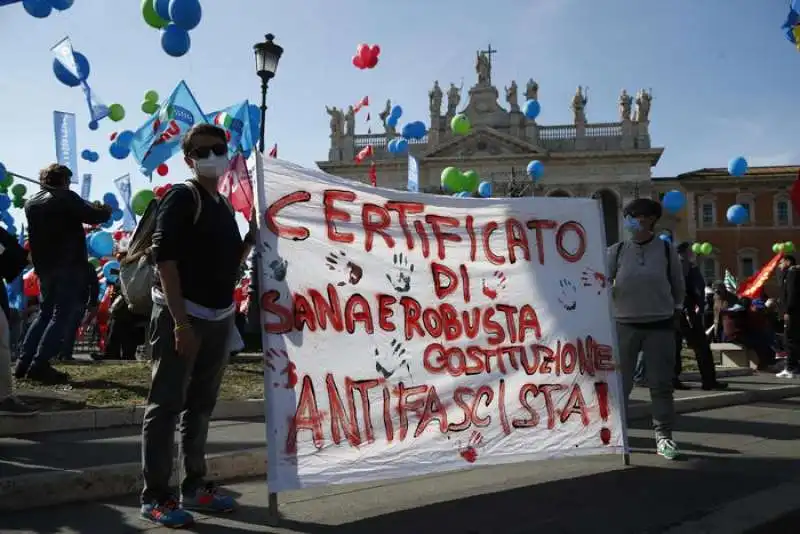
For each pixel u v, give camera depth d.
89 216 7.16
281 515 3.79
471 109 54.97
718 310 14.02
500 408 4.57
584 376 4.98
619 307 5.63
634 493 4.34
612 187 52.72
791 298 11.36
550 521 3.75
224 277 3.77
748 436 6.33
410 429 4.19
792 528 3.74
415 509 3.95
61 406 5.97
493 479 4.69
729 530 3.62
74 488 3.94
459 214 4.73
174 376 3.60
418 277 4.46
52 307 7.13
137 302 6.59
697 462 5.22
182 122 9.45
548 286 4.98
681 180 53.59
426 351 4.37
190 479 3.85
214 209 3.75
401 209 4.50
